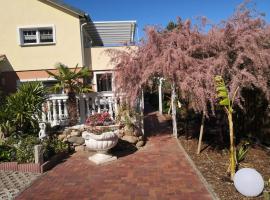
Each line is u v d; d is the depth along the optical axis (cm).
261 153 831
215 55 801
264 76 764
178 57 758
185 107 1163
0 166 755
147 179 648
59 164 800
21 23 1434
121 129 944
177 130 1180
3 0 1427
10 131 946
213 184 599
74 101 1094
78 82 1165
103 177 675
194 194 556
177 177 652
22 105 945
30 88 1001
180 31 830
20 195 589
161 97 1770
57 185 637
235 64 746
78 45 1436
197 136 1052
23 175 713
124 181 642
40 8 1426
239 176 543
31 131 967
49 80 1450
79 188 613
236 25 786
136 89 876
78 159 845
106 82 1491
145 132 1175
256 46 733
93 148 795
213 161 765
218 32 784
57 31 1433
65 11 1424
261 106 920
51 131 977
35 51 1442
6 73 1453
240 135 958
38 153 743
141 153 877
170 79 800
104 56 1487
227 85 736
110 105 1092
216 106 810
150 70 805
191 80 727
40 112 997
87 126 909
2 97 1278
